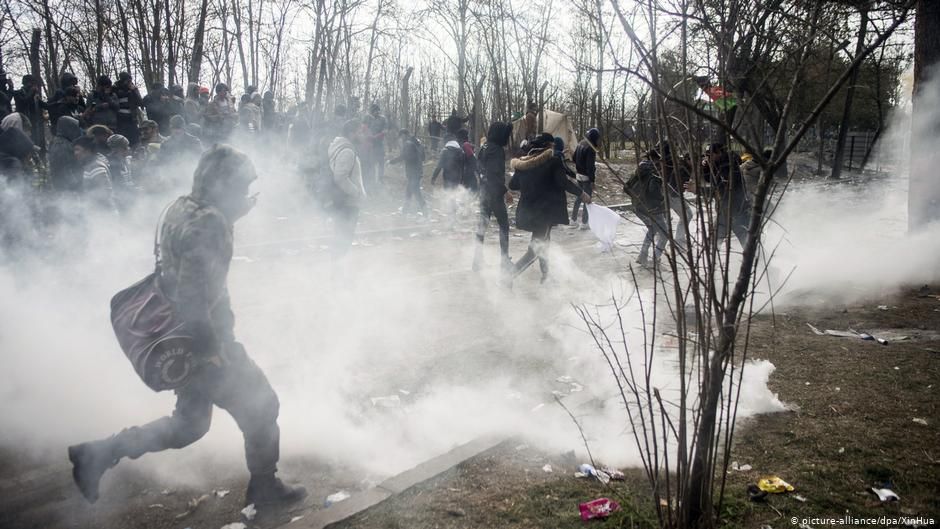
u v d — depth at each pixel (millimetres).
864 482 3277
